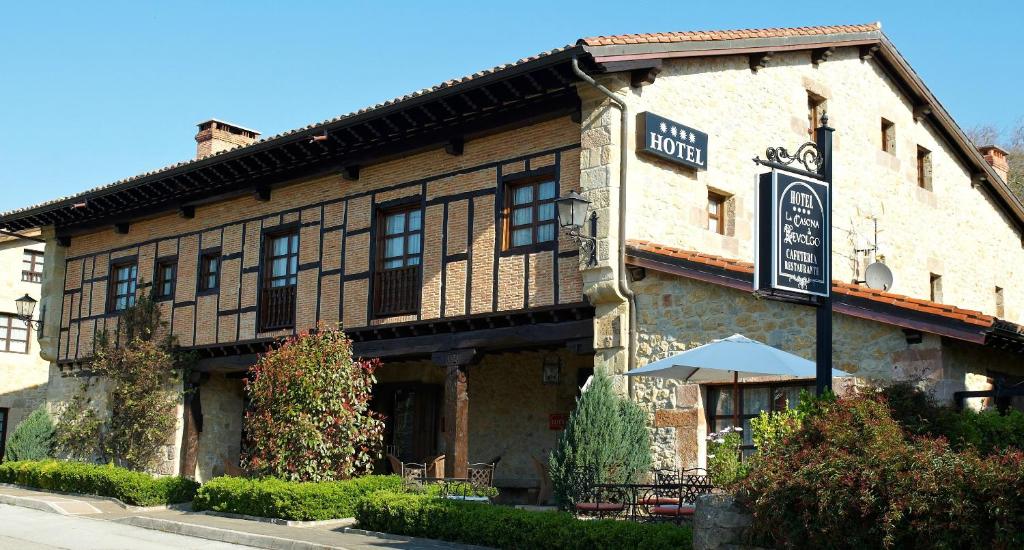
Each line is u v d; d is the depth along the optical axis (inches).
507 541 388.5
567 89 524.1
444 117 573.0
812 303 358.6
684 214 538.3
